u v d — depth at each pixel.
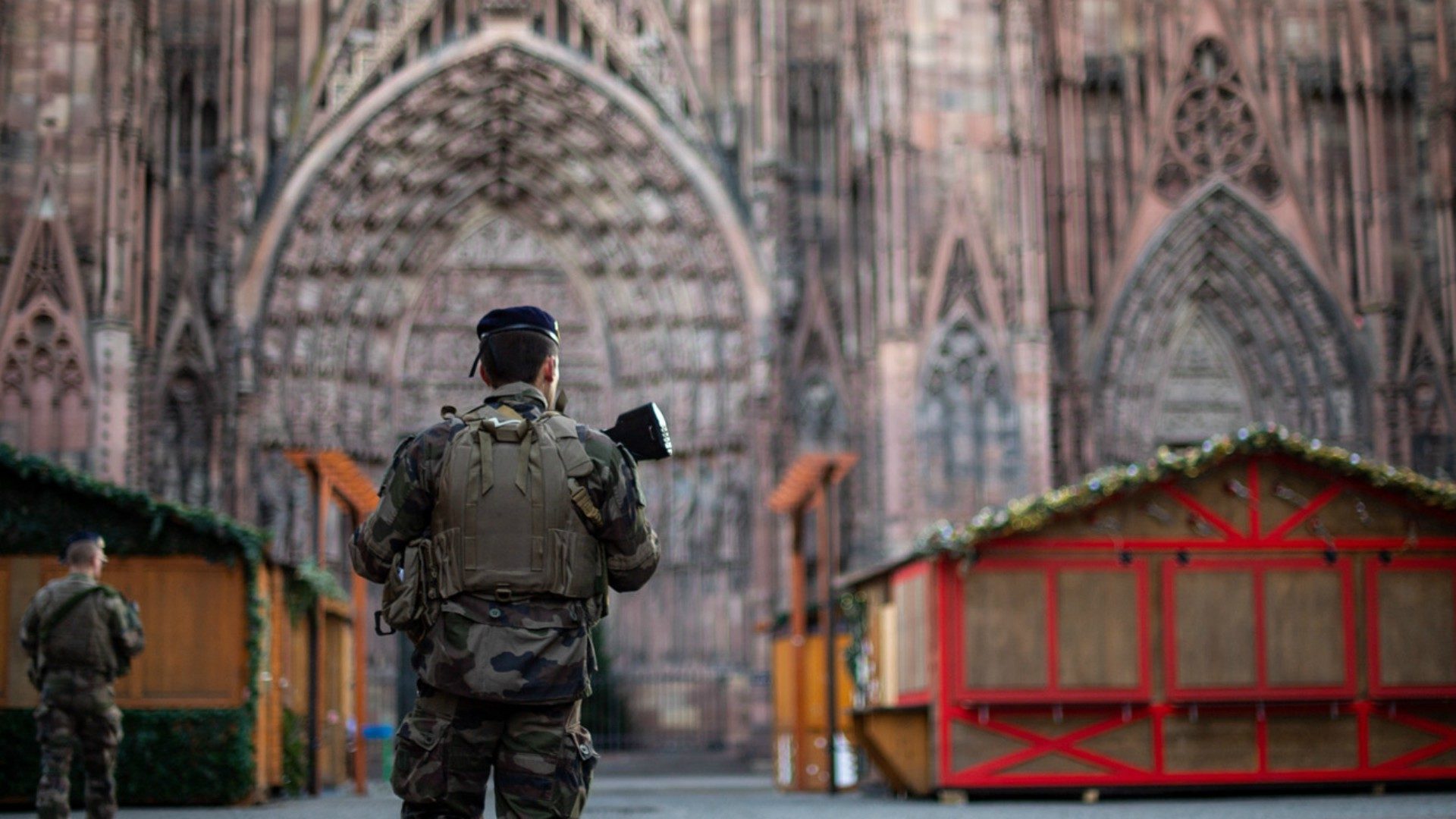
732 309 52.84
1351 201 54.38
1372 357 53.62
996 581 28.08
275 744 30.23
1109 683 27.98
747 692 51.94
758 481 51.91
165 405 49.41
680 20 53.69
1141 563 28.23
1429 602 28.59
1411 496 28.56
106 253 45.66
